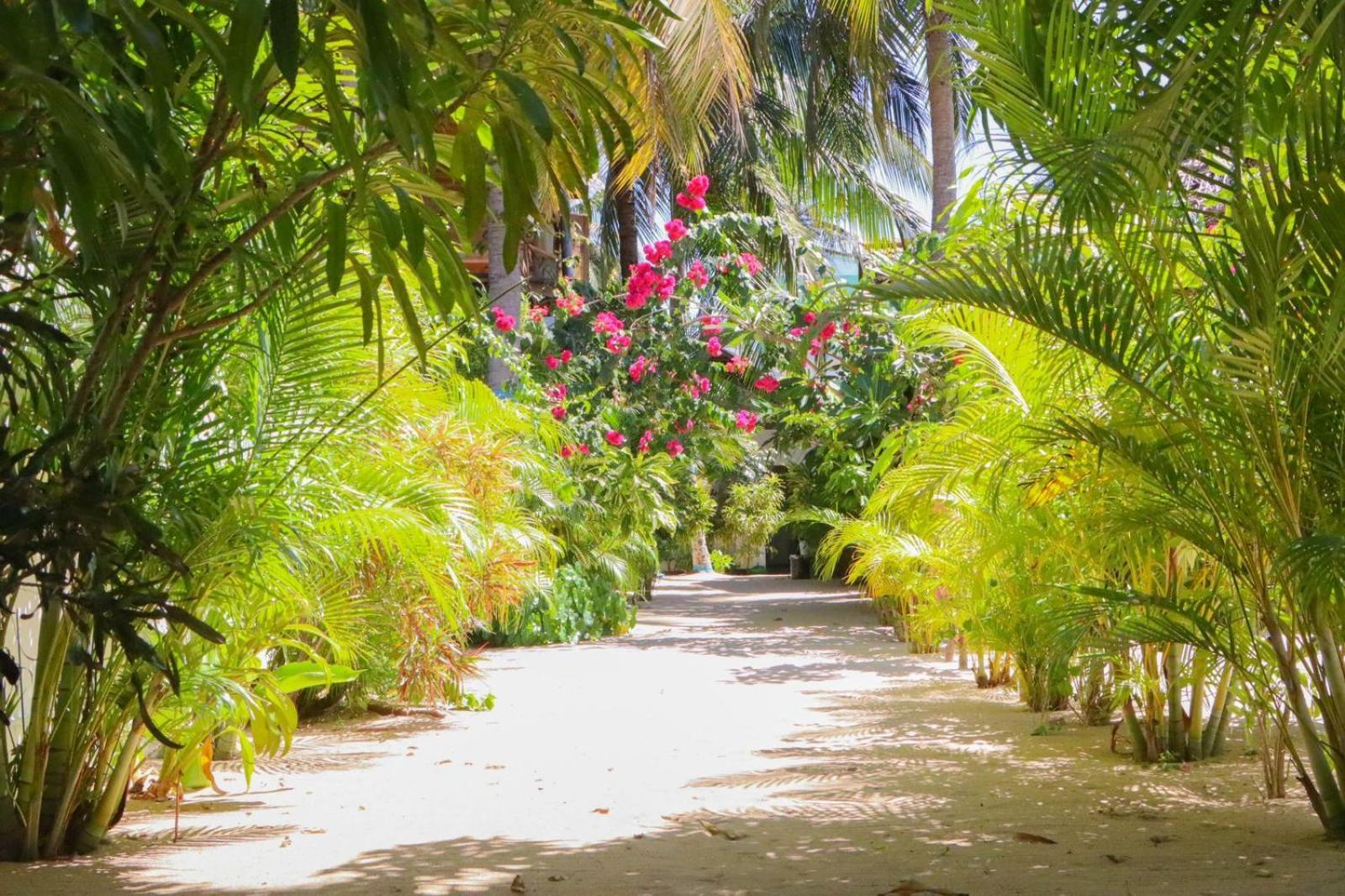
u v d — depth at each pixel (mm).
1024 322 4754
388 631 7797
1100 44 4176
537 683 10266
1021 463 6117
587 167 3287
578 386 15250
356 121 3715
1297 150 4738
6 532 2508
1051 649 6656
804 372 14375
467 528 6094
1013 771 6246
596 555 14180
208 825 5145
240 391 4945
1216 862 4219
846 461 14875
